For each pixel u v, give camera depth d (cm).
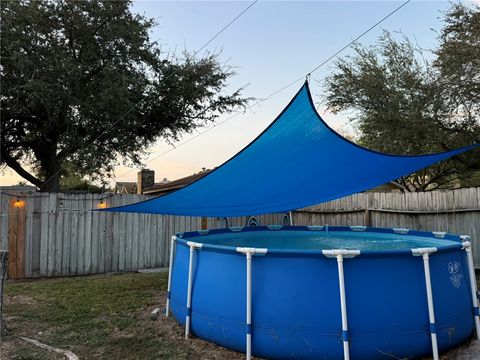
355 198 1123
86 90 1416
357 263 408
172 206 584
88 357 441
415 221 1011
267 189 604
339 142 556
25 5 1336
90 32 1460
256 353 426
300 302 411
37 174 1991
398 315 402
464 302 455
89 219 972
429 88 1427
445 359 418
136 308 631
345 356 389
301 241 766
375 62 1591
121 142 1600
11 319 575
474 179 1934
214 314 460
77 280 871
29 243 905
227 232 786
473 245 920
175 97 1633
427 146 1534
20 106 1362
